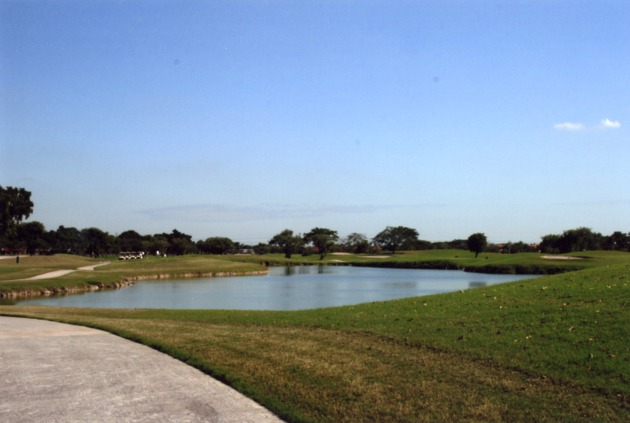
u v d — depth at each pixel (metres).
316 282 75.69
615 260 99.56
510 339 13.96
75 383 11.77
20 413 9.65
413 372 12.12
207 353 14.80
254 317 23.33
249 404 10.36
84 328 20.61
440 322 17.08
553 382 10.84
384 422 9.25
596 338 13.04
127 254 153.00
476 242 148.50
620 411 9.26
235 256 157.75
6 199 121.38
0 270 78.00
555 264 98.31
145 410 9.88
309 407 10.06
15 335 18.58
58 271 77.25
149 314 27.28
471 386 10.95
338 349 14.81
